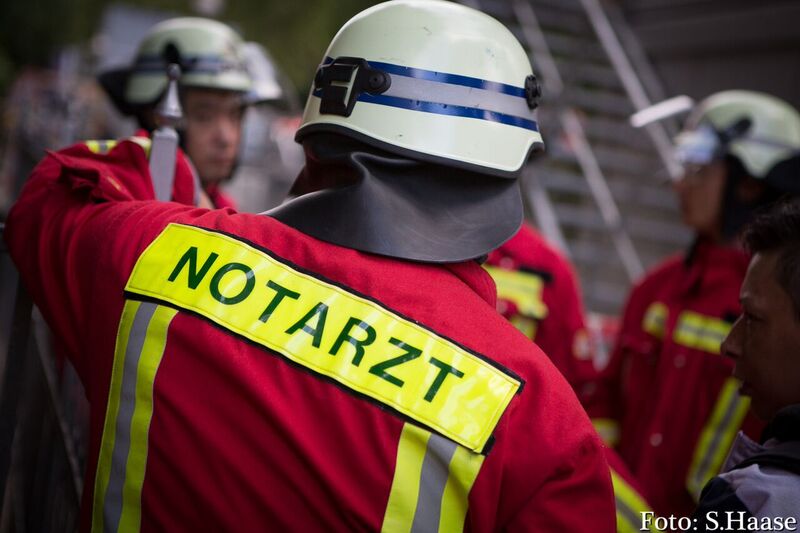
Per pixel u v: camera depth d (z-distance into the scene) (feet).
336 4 62.08
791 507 4.07
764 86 24.11
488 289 4.23
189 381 3.93
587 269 23.04
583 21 26.27
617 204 24.67
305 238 4.10
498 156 4.19
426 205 4.12
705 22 26.45
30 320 5.83
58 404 7.79
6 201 25.59
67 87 30.42
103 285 4.22
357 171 4.09
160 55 9.21
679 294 10.11
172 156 5.70
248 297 3.97
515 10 25.46
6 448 5.83
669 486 9.62
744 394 4.94
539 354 3.98
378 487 3.69
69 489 6.07
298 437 3.76
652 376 10.26
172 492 3.94
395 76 4.18
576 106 24.34
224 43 9.26
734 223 9.80
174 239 4.19
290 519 3.81
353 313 3.90
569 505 3.78
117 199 4.88
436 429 3.69
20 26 50.24
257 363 3.86
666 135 22.94
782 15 23.15
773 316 4.62
